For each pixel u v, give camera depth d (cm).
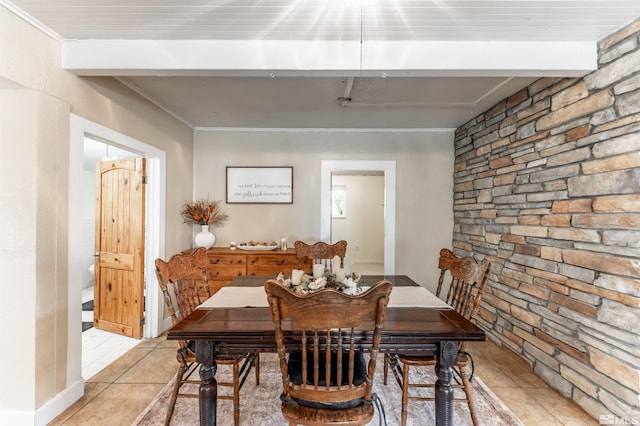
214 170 395
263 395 208
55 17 165
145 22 169
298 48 188
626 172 167
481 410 193
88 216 500
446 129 395
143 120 282
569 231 206
